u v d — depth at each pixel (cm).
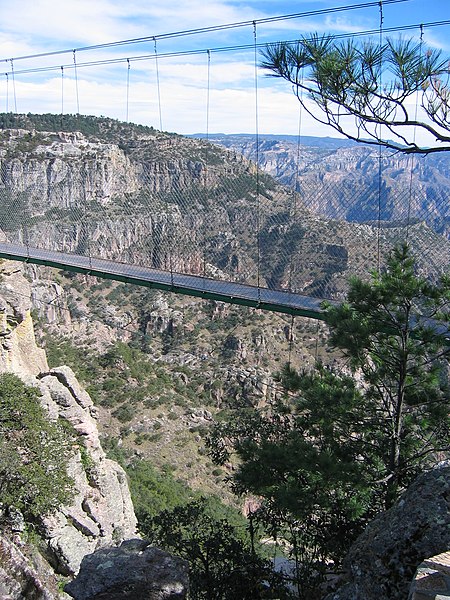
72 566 1748
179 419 4634
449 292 1155
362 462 1172
